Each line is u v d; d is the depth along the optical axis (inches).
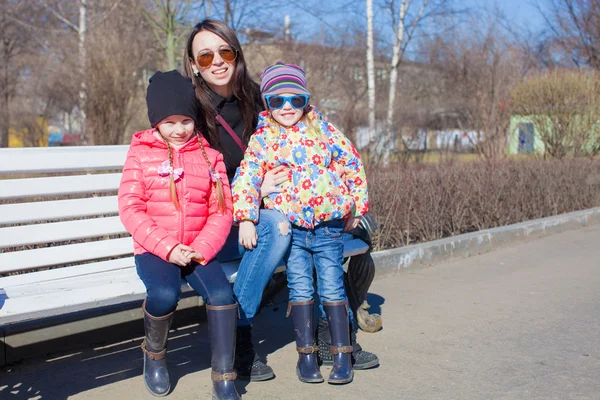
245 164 124.0
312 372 123.5
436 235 268.7
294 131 125.6
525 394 118.6
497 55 633.6
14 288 109.6
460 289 198.1
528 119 556.7
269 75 126.6
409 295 190.9
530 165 346.9
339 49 687.1
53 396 117.0
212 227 116.0
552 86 522.9
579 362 135.0
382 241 243.8
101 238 173.5
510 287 200.2
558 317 167.5
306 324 124.2
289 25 665.0
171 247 108.1
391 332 155.5
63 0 775.1
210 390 120.1
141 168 113.6
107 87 479.8
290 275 125.9
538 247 271.0
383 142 537.0
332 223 125.6
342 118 514.3
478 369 131.0
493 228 276.2
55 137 1295.5
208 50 127.0
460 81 733.9
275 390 120.6
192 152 118.0
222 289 111.8
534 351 141.7
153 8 681.0
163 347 115.4
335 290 124.5
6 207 121.3
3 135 848.3
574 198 362.0
